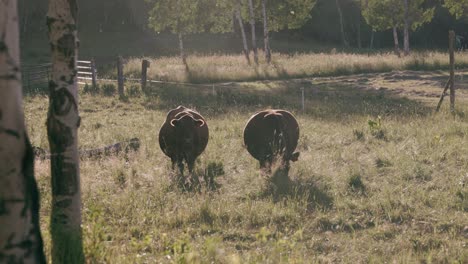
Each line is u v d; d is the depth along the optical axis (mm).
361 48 88125
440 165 17531
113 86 37844
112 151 19750
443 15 91250
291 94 38188
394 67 48344
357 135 22953
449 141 20922
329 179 16062
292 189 14883
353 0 88188
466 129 23344
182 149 16422
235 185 15664
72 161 9305
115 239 11383
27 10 84438
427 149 19594
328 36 95000
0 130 6133
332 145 21250
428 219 12797
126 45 81250
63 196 9250
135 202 13727
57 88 9195
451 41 28953
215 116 29625
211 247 9492
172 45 82750
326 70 47000
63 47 9148
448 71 47125
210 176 16422
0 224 6207
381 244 11375
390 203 13766
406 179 16156
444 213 13141
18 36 6238
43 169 16297
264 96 36312
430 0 90812
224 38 89188
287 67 47344
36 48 72688
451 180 15883
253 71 45281
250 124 16812
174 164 17109
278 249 9711
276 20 63406
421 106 32250
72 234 8922
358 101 35219
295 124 17312
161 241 11117
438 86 40500
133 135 23609
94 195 14266
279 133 16312
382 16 67812
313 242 11492
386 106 32781
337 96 37000
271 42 89688
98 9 91875
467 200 13836
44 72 44969
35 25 85750
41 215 12773
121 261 9117
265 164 16531
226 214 13000
